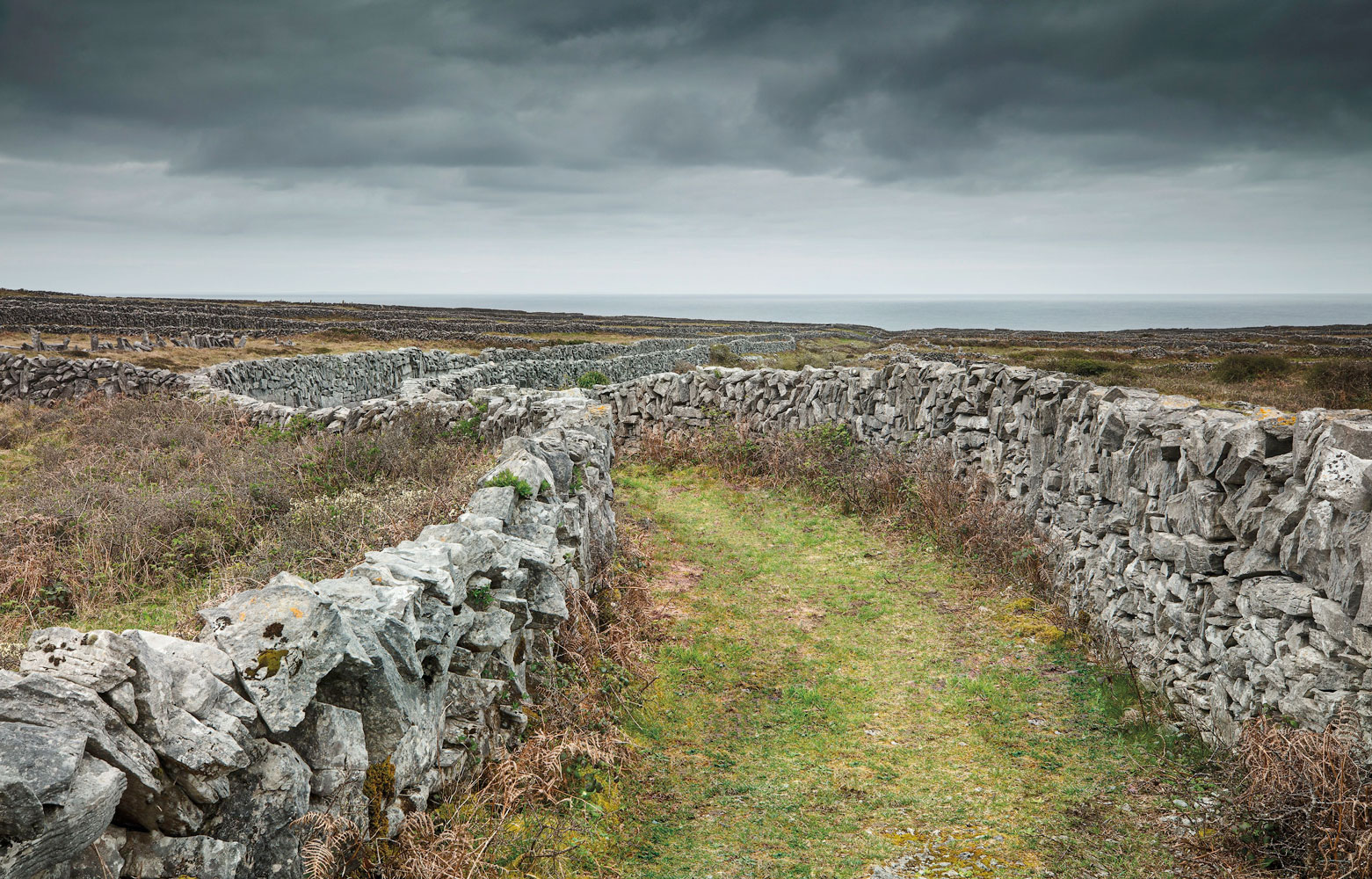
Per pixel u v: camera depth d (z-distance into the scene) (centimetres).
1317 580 476
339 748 351
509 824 439
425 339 4312
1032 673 721
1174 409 688
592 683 616
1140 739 600
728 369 1708
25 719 235
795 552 1070
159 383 1962
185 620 582
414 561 460
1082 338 8962
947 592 918
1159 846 466
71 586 712
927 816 509
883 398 1371
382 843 370
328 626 349
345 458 1072
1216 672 571
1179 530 630
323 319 5366
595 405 1302
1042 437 952
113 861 264
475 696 482
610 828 479
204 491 964
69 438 1500
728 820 503
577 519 761
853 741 612
